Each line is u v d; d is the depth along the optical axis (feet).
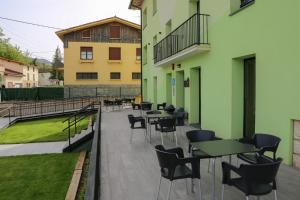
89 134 33.04
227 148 13.04
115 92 99.45
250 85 22.88
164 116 26.35
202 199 13.12
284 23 17.07
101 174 17.13
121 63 99.60
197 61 31.09
